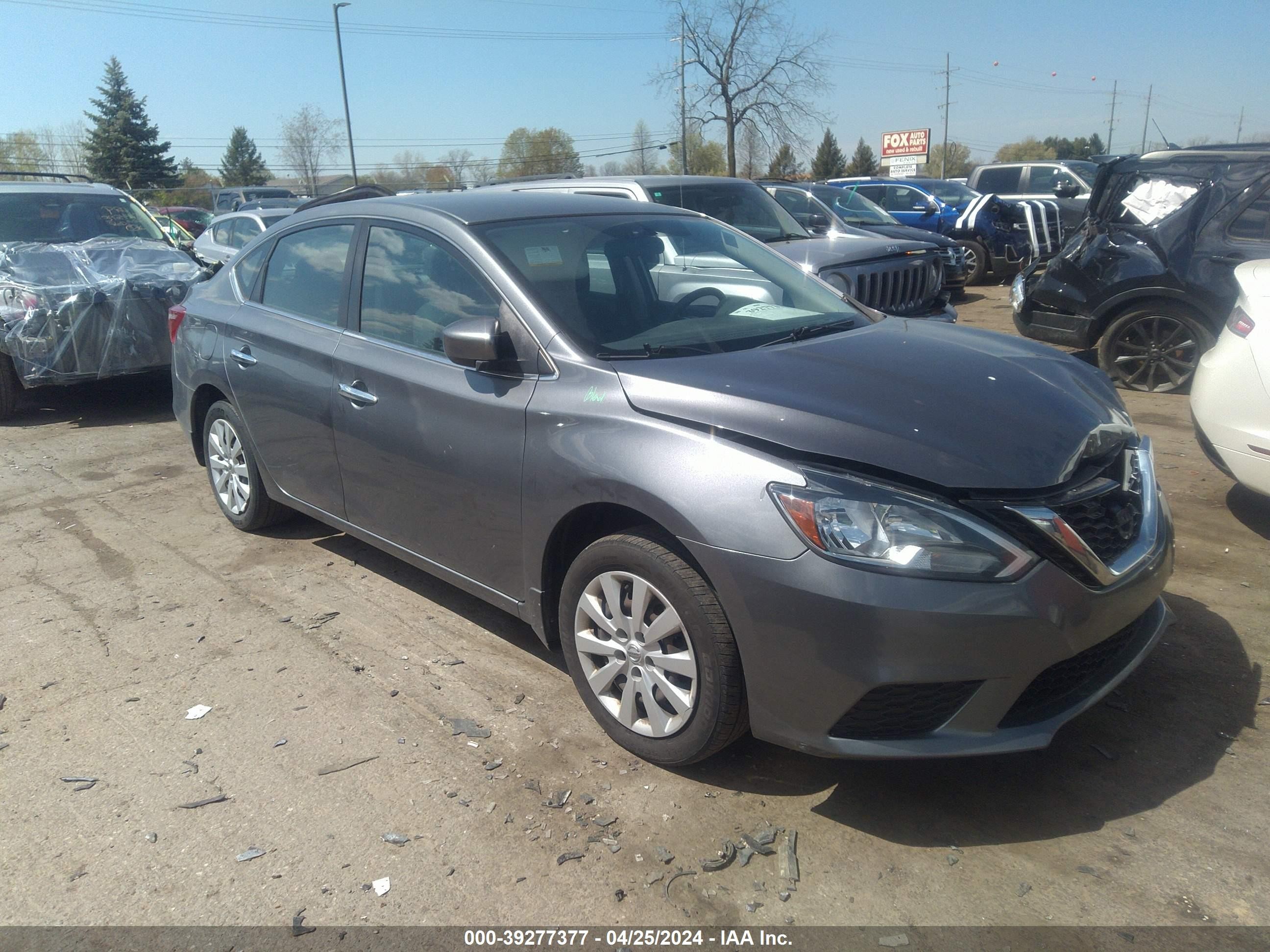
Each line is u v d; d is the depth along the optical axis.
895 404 2.78
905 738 2.55
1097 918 2.36
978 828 2.70
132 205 9.30
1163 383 7.69
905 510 2.48
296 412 4.26
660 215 4.19
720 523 2.60
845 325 3.71
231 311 4.78
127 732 3.28
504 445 3.24
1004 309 12.72
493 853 2.64
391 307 3.85
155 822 2.81
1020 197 16.33
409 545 3.84
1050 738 2.56
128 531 5.23
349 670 3.67
